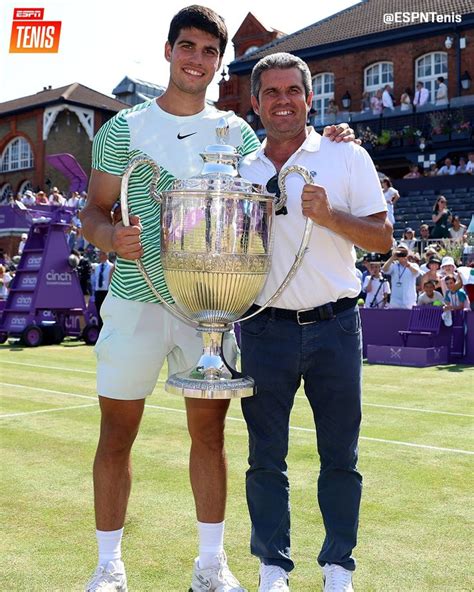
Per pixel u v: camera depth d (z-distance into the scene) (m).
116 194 3.03
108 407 2.97
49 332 14.38
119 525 2.95
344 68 30.84
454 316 11.69
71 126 37.97
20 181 39.72
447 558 3.24
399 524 3.68
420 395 8.07
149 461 4.91
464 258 15.55
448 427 6.17
